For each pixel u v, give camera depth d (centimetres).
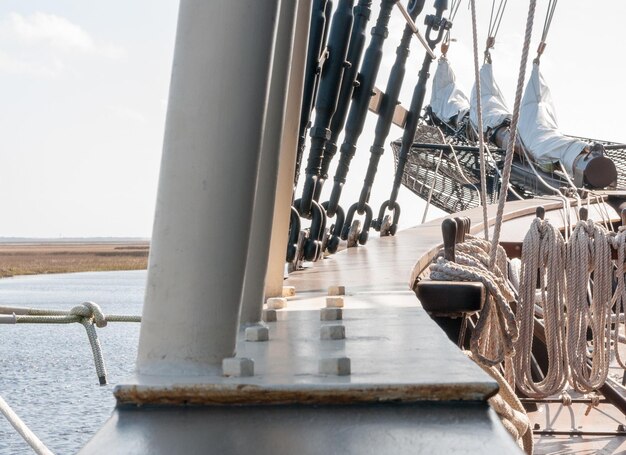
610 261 338
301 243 459
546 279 348
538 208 347
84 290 7200
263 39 123
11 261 13150
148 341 124
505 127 1652
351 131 576
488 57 1809
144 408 112
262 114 125
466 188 1720
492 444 94
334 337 161
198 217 122
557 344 334
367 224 658
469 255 298
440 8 706
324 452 94
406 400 111
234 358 122
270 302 247
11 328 2931
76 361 1945
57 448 993
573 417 485
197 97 121
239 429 102
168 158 123
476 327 271
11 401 1340
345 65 496
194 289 122
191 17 122
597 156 1345
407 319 192
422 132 1728
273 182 190
